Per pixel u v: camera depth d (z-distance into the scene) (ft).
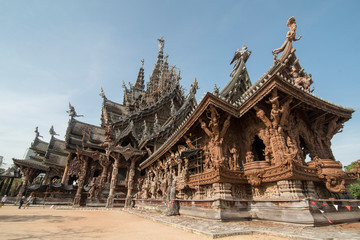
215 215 32.32
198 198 41.63
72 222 33.96
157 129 99.60
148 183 75.82
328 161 33.94
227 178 35.78
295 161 30.60
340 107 42.50
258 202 34.73
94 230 26.43
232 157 42.55
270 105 38.75
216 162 35.96
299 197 29.30
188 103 112.16
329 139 45.70
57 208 73.87
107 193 92.12
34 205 92.63
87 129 120.26
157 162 77.66
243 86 56.18
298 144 39.60
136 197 85.61
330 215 29.35
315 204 28.71
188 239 20.59
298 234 20.71
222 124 42.42
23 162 114.01
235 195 36.55
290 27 46.60
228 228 25.44
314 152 41.98
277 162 33.94
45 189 101.35
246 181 37.73
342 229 24.53
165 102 125.59
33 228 26.48
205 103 39.63
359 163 40.45
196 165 49.16
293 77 45.93
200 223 30.17
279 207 30.78
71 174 104.88
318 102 38.88
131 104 131.95
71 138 112.57
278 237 21.02
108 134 90.27
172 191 46.62
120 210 69.05
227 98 51.29
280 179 31.68
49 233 23.43
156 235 22.86
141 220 38.50
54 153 126.11
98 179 97.45
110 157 99.40
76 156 110.93
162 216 41.83
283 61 46.19
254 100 37.24
